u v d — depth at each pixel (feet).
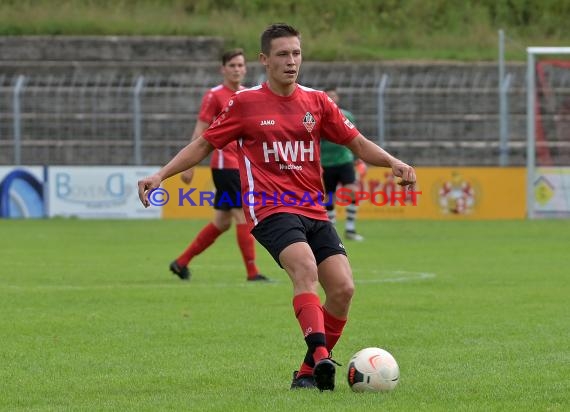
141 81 363.76
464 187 336.49
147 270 192.13
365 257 216.13
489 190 336.90
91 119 399.03
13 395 86.89
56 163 389.39
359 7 482.69
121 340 115.75
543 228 296.71
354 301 147.43
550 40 465.47
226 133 88.43
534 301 147.64
